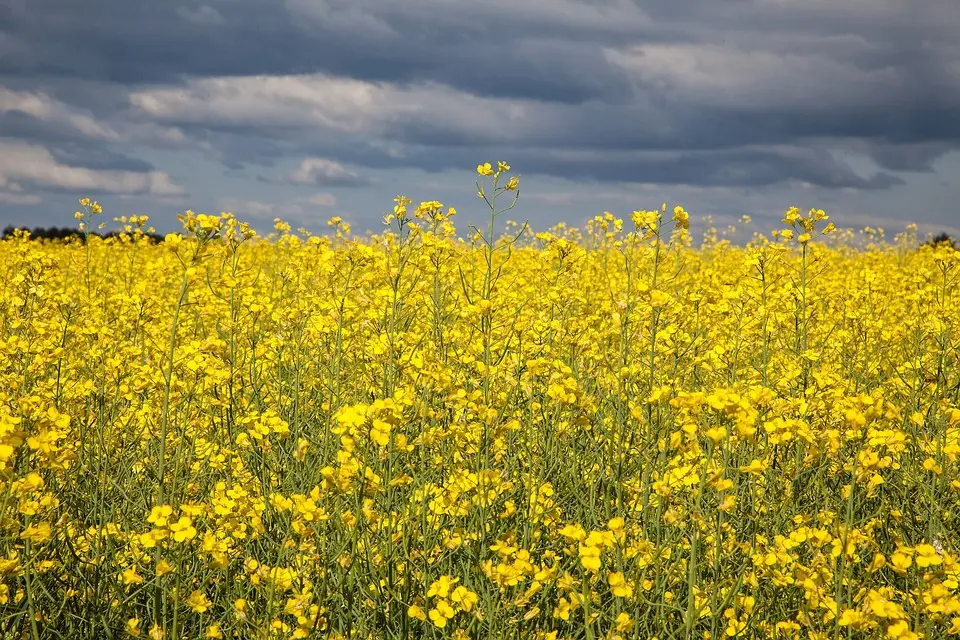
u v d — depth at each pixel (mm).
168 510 3355
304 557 3814
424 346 6004
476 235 6258
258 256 11602
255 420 4777
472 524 4035
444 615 3346
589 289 8781
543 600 3707
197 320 6855
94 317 7074
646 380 4898
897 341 7234
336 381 5500
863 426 3447
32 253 5516
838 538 3625
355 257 6254
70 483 4594
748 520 4277
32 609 3412
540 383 4855
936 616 3227
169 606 4016
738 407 3320
